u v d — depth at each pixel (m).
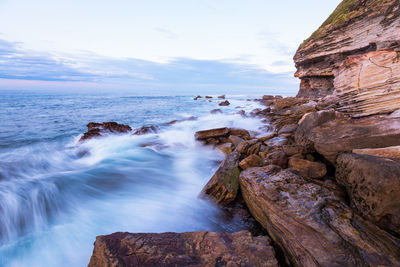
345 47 24.31
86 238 5.09
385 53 5.28
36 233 5.22
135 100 54.88
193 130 16.81
